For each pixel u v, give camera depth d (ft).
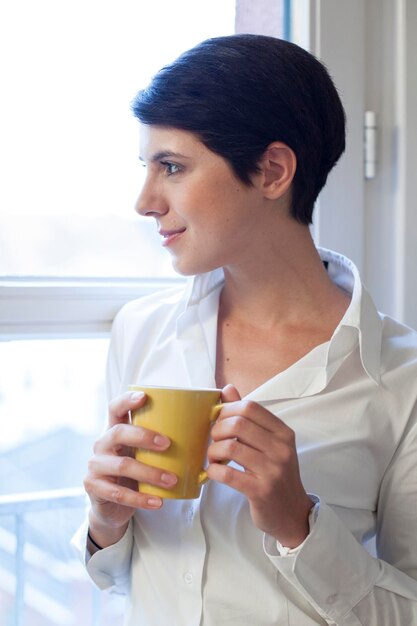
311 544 3.12
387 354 3.75
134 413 3.08
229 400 3.09
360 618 3.30
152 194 3.45
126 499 3.06
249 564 3.36
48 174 4.51
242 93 3.36
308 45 4.75
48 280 4.52
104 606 5.46
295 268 3.79
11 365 5.42
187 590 3.39
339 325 3.55
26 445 5.59
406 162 4.98
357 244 4.95
